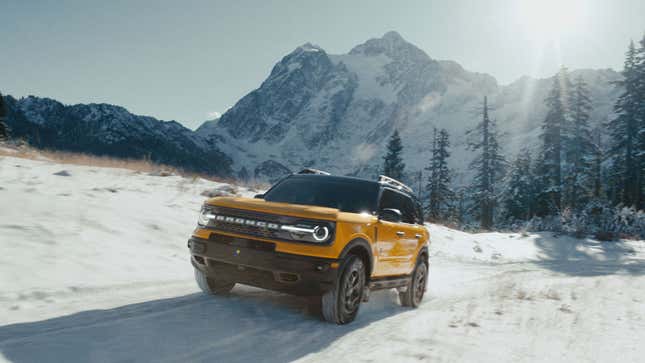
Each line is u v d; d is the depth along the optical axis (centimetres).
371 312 624
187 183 1742
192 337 425
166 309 519
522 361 423
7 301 496
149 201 1214
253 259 496
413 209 742
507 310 675
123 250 788
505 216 6456
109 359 352
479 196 6850
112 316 476
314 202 630
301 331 479
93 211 948
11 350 351
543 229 3500
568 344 492
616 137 5669
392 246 625
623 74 5634
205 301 572
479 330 535
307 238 497
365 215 579
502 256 2142
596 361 437
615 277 1211
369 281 574
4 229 720
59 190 1141
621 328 579
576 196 5984
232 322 488
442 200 6669
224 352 394
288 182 683
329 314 514
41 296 528
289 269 487
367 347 437
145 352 376
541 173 6178
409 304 708
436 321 576
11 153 2117
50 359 342
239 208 529
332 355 407
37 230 749
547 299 799
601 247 2788
